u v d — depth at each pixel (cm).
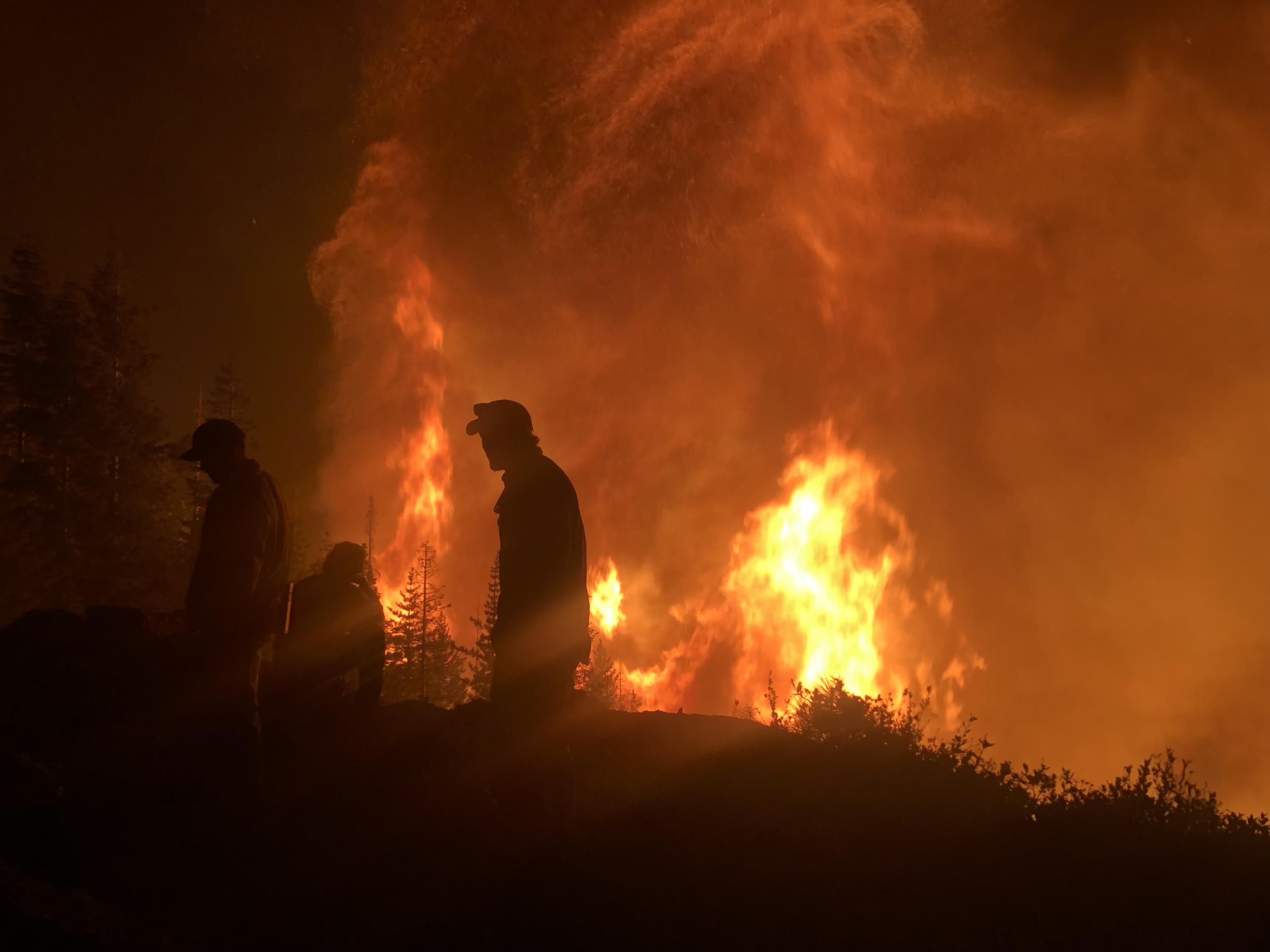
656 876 448
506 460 443
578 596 434
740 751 663
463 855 430
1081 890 459
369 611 637
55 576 3638
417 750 545
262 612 476
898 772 623
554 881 408
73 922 301
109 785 413
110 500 3888
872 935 408
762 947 393
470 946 375
